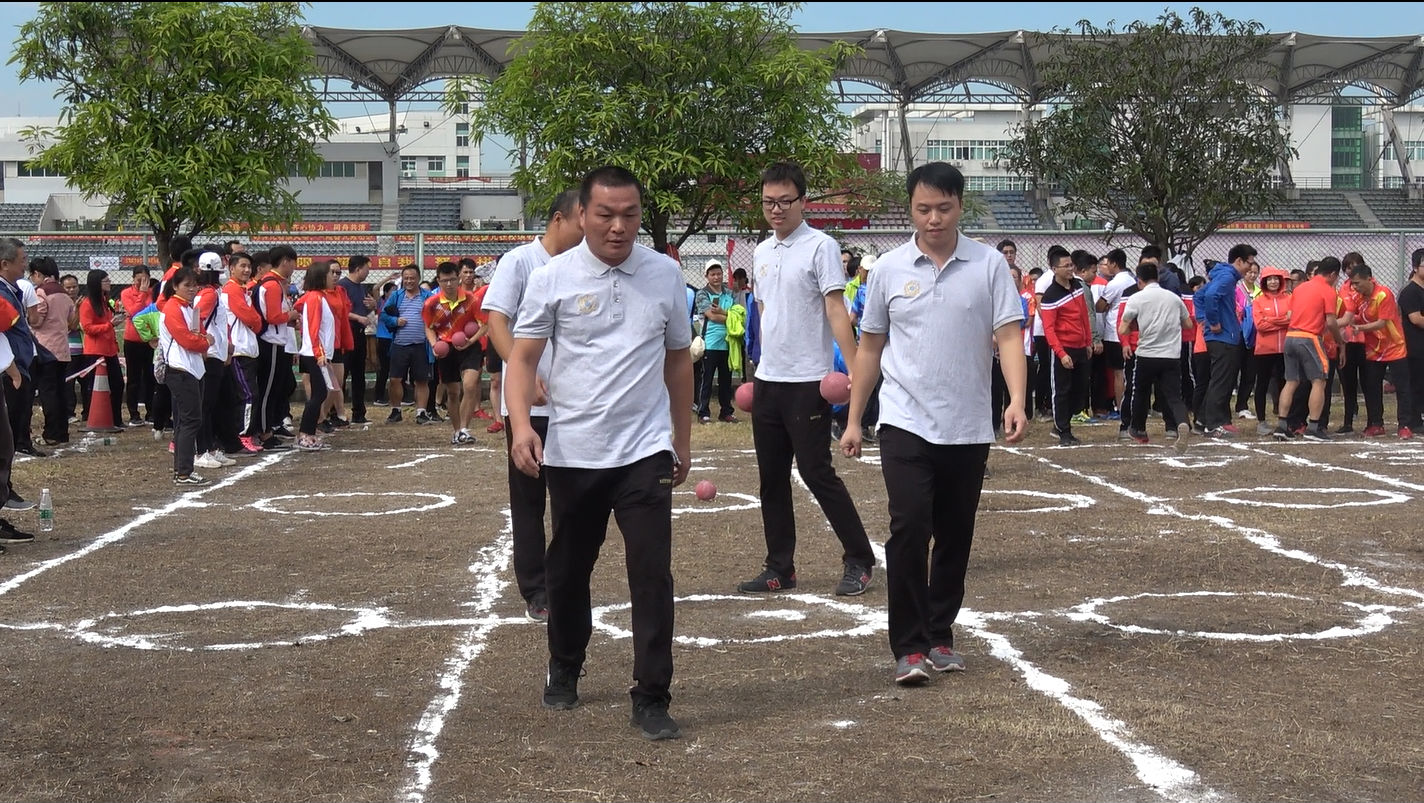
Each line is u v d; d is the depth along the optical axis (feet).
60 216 136.15
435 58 114.83
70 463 43.29
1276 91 123.03
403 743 16.16
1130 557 27.48
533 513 22.30
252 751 15.92
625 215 16.14
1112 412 57.98
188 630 21.95
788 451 24.50
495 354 29.32
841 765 15.25
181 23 61.93
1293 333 49.80
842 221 87.97
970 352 18.51
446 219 134.41
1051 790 14.43
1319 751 15.57
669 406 17.15
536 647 20.61
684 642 20.92
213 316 41.60
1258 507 33.99
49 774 15.19
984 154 175.94
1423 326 49.70
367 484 39.17
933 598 19.19
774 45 63.72
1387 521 31.81
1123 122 75.82
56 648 20.85
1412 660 19.60
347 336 53.72
